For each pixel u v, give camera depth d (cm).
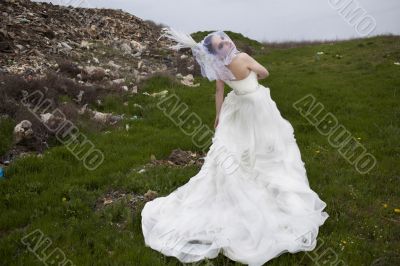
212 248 498
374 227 591
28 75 1159
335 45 2453
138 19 2511
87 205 643
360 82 1496
